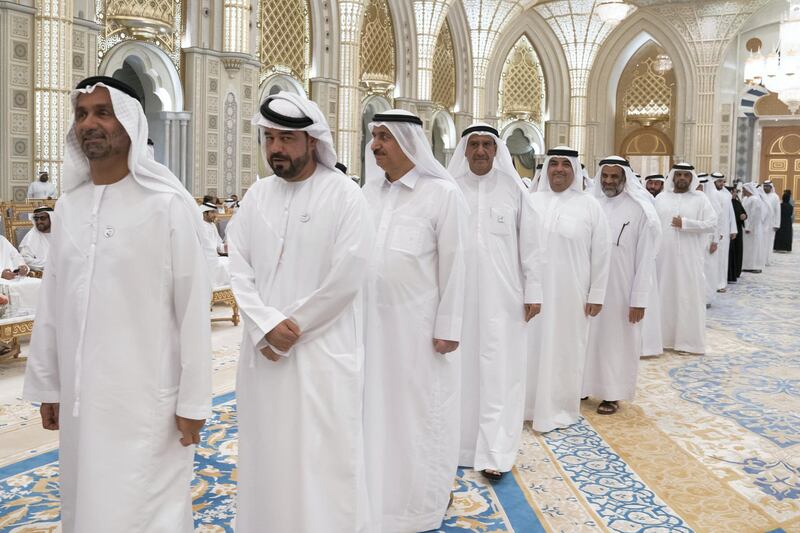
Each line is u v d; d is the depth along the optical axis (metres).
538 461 3.29
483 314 3.11
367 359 2.42
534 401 3.77
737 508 2.82
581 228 3.66
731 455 3.41
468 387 3.16
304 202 2.09
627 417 3.98
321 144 2.12
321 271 2.06
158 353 1.84
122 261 1.82
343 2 14.30
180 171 11.85
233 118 12.52
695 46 20.69
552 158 3.76
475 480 3.05
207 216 7.16
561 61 21.00
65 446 1.92
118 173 1.87
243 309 2.04
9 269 5.06
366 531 2.08
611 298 4.05
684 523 2.68
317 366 2.00
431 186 2.59
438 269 2.58
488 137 3.16
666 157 21.80
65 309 1.88
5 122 9.52
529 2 18.42
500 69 20.45
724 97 21.00
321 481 1.99
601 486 3.02
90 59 10.34
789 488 3.03
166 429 1.87
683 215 5.59
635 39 21.45
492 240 3.13
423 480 2.55
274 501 2.02
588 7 19.47
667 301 5.72
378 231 2.57
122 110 1.79
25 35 9.66
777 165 21.66
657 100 21.73
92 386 1.81
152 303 1.84
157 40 11.44
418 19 16.50
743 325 6.80
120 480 1.79
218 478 2.97
